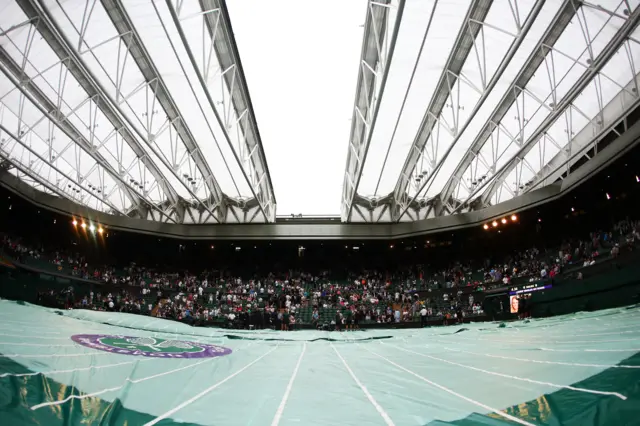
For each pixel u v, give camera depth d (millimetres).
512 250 37625
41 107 20156
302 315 36406
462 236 40375
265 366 8492
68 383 4855
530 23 14578
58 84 22125
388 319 34094
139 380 5598
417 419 4207
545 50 19734
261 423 4062
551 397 4684
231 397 5152
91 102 24094
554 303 26750
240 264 45312
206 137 29109
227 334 18422
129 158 31109
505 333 16688
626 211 28297
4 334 8664
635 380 4801
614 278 22297
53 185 31453
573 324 16828
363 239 39719
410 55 21172
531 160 29516
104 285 36281
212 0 18281
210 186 36812
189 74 22578
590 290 23922
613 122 21469
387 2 18078
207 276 42688
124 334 13672
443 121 26734
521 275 31359
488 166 30234
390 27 19297
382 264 44438
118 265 41688
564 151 26297
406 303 36250
